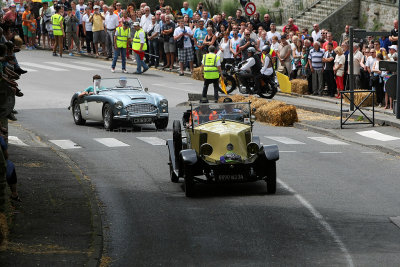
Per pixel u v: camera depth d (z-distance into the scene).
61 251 24.19
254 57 71.44
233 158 33.59
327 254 24.55
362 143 50.03
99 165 42.44
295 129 58.56
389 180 37.75
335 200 32.97
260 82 71.69
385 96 62.38
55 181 36.03
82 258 23.50
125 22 89.69
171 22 90.88
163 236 27.14
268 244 25.84
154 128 58.47
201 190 35.72
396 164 42.59
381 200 33.03
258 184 37.06
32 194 32.56
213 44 84.06
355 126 57.25
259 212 30.67
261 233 27.36
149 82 84.88
